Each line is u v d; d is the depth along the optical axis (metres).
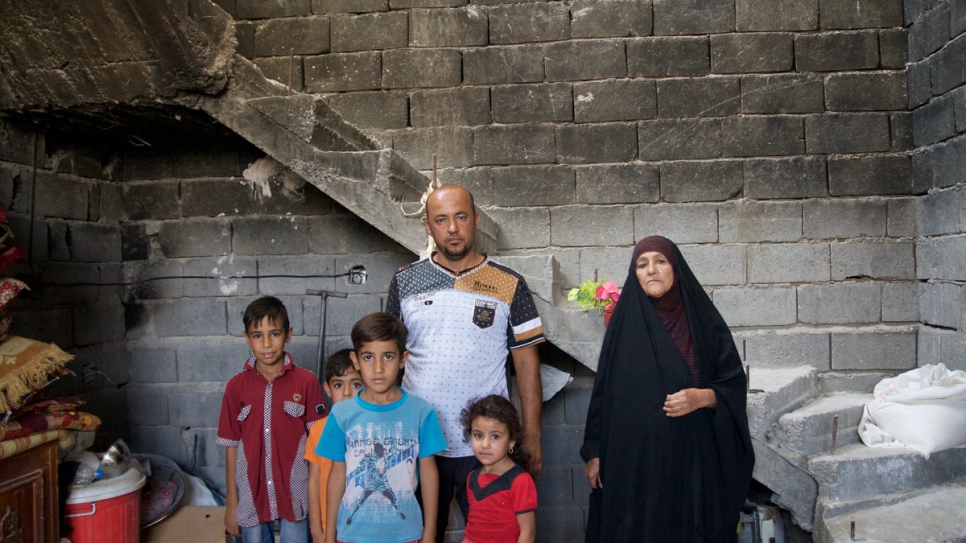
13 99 2.95
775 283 3.69
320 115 3.00
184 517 3.34
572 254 3.71
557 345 3.04
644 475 2.34
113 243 3.80
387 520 2.19
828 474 2.86
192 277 3.85
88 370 3.56
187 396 3.81
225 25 2.90
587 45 3.72
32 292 3.25
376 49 3.80
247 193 3.82
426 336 2.43
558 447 3.60
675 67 3.69
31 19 2.74
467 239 2.39
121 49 2.80
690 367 2.39
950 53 3.29
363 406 2.26
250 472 2.72
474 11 3.75
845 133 3.68
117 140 3.62
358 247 3.77
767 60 3.68
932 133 3.46
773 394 3.02
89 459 2.80
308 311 3.79
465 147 3.75
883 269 3.66
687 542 2.29
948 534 2.60
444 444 2.28
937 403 3.05
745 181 3.69
